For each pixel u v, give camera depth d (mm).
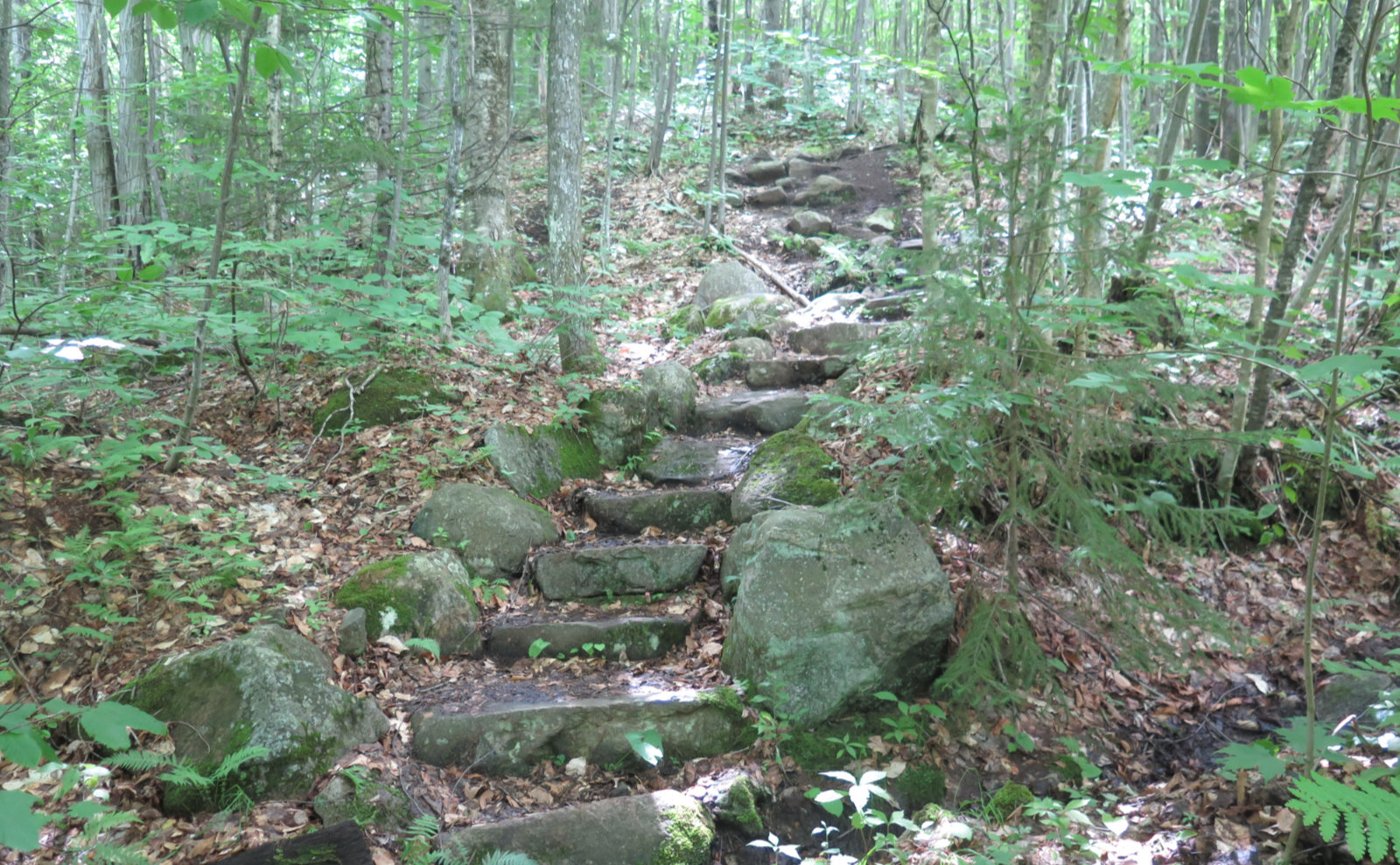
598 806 2816
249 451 4586
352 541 4016
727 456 5059
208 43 9102
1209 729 3408
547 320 6934
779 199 10289
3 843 987
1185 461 4238
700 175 11055
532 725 3117
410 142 6738
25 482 3646
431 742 3055
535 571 4121
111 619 3197
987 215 3018
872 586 3430
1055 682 3494
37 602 3227
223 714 2857
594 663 3645
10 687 2982
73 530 3557
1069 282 3973
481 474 4543
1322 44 6910
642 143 12031
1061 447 3643
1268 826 2693
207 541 3703
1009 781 3203
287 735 2807
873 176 10867
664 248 9008
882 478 4105
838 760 3230
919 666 3479
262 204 5656
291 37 5824
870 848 2969
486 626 3818
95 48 6020
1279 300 3771
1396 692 2867
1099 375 2615
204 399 5031
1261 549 4191
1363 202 6051
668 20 11461
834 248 8289
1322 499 2096
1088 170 4152
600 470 5094
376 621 3500
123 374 5254
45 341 3660
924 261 3072
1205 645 3764
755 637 3424
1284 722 3346
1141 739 3418
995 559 3963
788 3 16484
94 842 2389
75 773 1988
